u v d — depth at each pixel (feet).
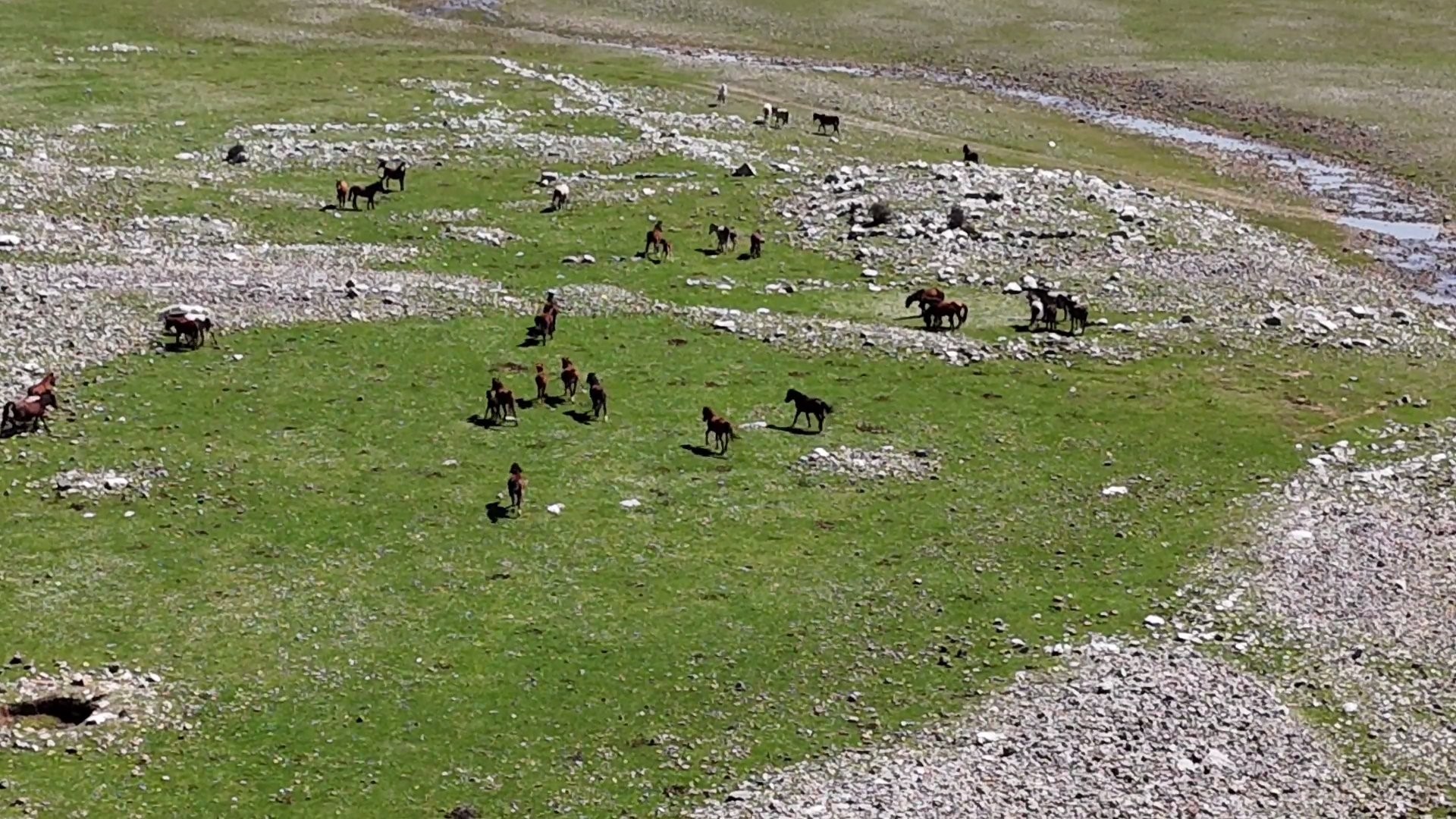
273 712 101.55
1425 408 160.86
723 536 127.34
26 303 162.09
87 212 195.21
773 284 187.42
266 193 209.97
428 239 197.36
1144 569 124.88
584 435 144.66
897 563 124.26
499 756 98.02
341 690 104.32
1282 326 181.88
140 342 157.38
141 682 103.71
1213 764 98.43
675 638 112.06
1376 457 148.46
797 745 100.07
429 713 102.17
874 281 190.49
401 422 145.18
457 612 114.32
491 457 139.44
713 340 169.48
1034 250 201.05
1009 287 188.03
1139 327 179.01
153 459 134.72
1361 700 106.52
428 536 124.98
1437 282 207.62
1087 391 160.86
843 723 102.68
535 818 92.27
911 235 204.03
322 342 161.79
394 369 156.97
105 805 91.50
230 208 202.80
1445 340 181.68
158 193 205.05
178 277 174.81
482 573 119.85
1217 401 159.94
